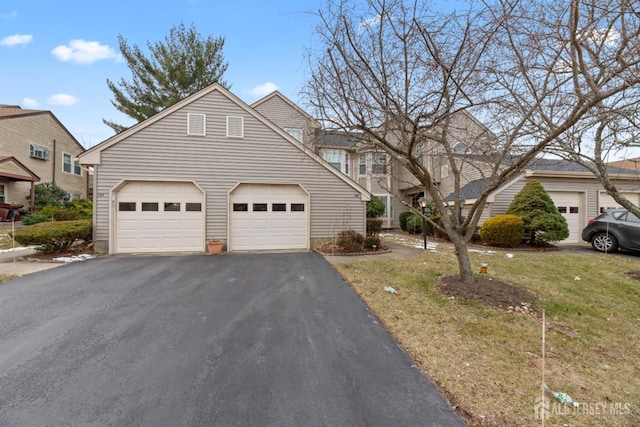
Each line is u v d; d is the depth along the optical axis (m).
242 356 3.12
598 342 3.73
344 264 7.71
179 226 9.52
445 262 8.05
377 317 4.24
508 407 2.39
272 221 10.20
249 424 2.15
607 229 9.38
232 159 9.88
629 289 5.85
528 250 9.98
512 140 4.68
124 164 9.12
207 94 9.75
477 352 3.31
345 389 2.58
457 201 5.78
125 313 4.27
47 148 18.42
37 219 13.62
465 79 4.54
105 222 8.99
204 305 4.62
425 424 2.18
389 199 18.14
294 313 4.34
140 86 16.27
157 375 2.77
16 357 3.07
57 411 2.28
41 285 5.62
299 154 10.34
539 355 3.31
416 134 4.77
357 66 4.93
